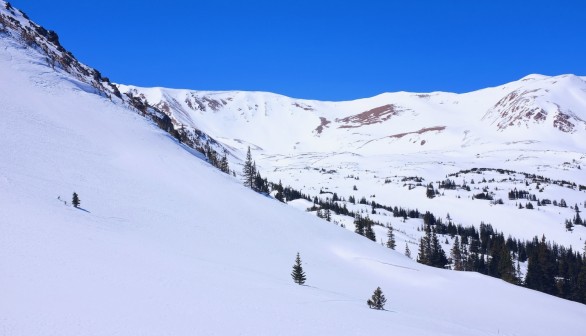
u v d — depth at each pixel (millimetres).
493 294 78688
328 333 25859
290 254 79125
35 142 85812
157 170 104125
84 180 76000
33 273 26609
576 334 58438
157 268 36562
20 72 128875
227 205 99125
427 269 94000
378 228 192875
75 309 21891
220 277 39938
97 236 44188
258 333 23328
